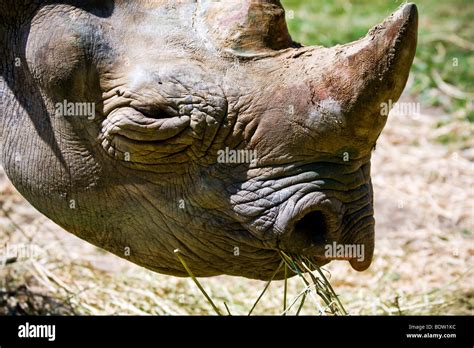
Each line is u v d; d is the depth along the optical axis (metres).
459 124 20.38
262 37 8.08
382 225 16.42
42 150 8.66
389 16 7.31
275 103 7.83
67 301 13.14
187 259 8.50
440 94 21.81
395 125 20.34
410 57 7.25
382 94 7.34
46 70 8.45
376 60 7.29
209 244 8.33
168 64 8.12
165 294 13.91
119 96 8.23
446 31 25.09
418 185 17.88
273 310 13.43
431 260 15.18
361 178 7.88
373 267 14.95
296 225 7.92
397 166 18.59
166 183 8.27
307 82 7.71
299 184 7.77
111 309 13.22
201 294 13.94
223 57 8.07
